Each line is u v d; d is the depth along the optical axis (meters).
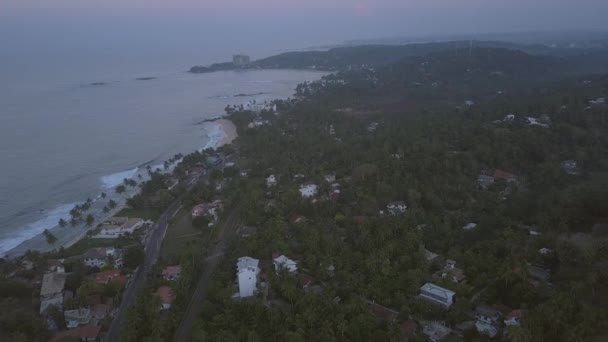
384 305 93.94
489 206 139.25
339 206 146.75
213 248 130.50
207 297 101.75
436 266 106.19
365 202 146.50
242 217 150.25
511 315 82.88
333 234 124.44
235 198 164.75
